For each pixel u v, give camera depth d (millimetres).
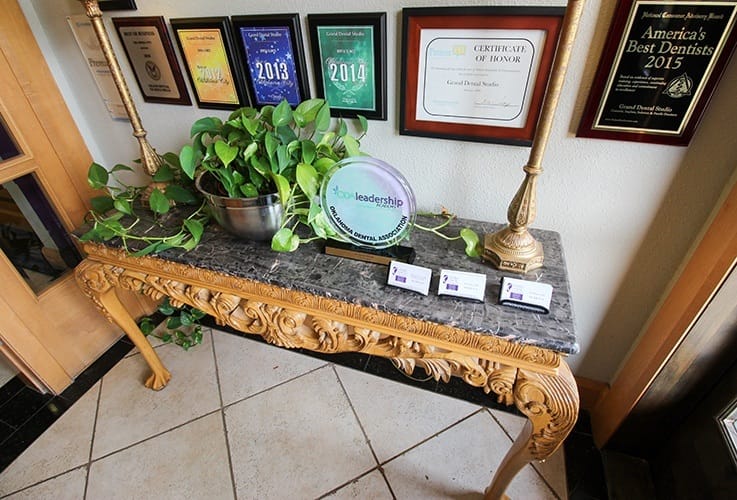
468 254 844
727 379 834
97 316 1483
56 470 1149
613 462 1109
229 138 855
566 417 708
